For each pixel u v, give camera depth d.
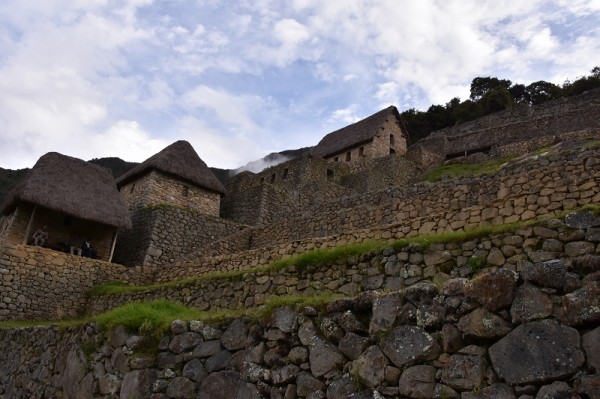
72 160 20.38
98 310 14.75
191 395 5.41
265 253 12.99
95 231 20.98
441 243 7.76
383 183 31.39
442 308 4.02
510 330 3.62
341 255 9.02
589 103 37.94
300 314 4.96
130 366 6.07
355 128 41.28
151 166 23.77
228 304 10.50
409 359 4.00
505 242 7.07
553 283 3.58
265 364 5.00
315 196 27.58
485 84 64.19
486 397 3.52
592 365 3.18
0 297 14.30
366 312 4.53
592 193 9.77
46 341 8.37
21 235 18.62
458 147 38.72
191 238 21.27
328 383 4.42
